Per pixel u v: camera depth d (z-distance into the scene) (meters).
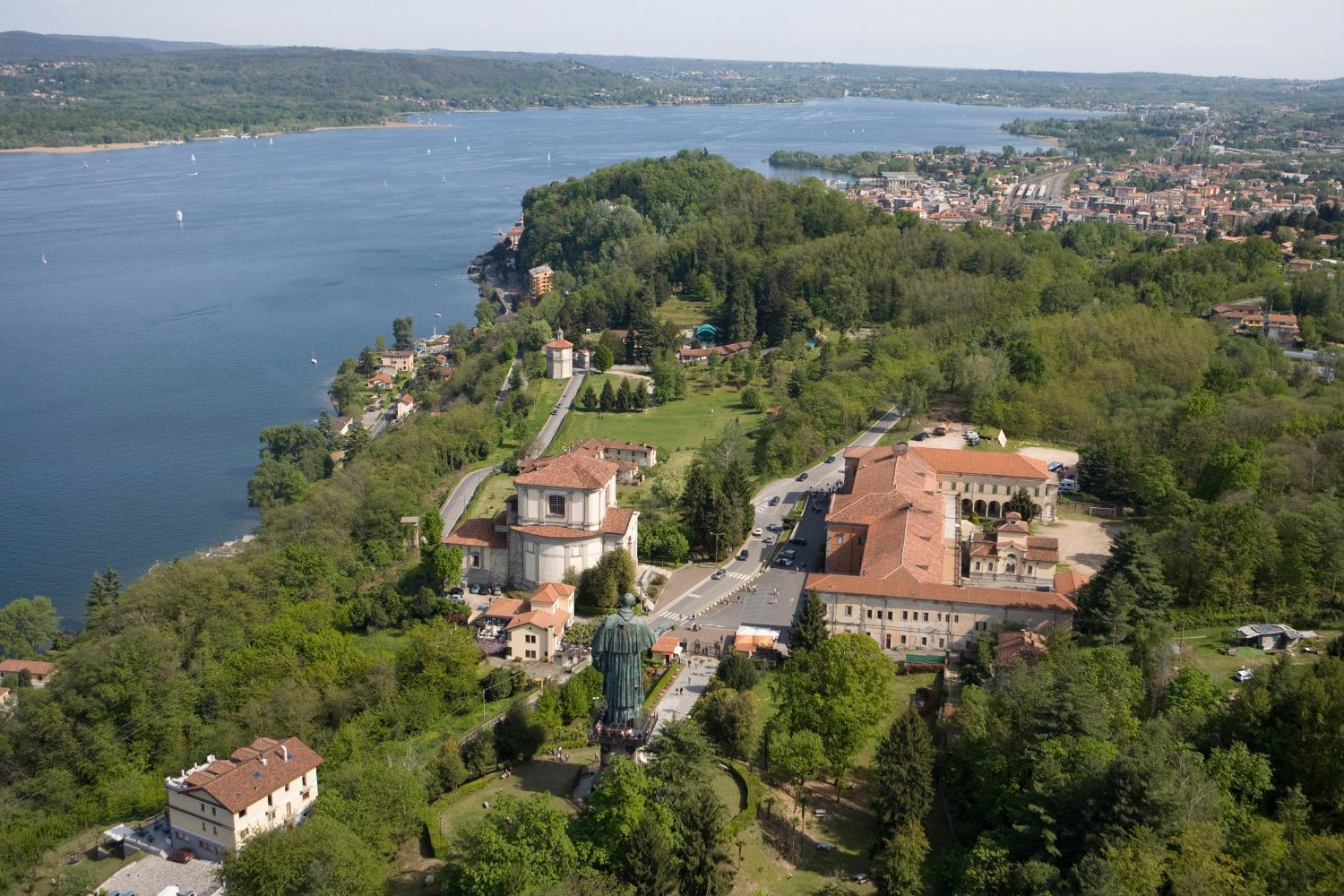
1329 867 127.25
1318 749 151.62
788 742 171.25
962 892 139.25
